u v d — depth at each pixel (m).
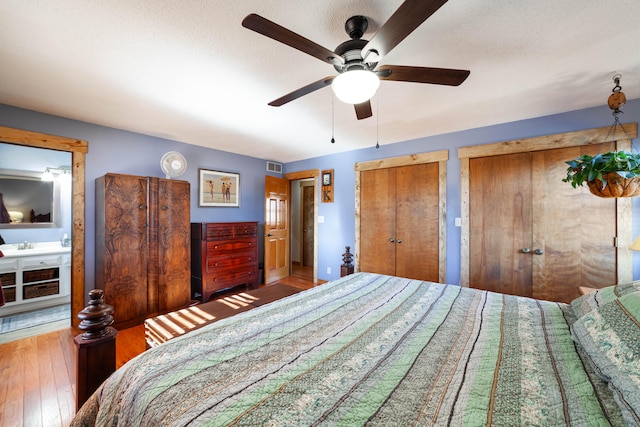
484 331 1.28
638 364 0.81
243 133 3.31
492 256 2.98
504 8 1.27
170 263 3.11
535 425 0.69
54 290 3.39
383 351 1.09
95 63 1.76
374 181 3.95
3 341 2.49
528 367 0.96
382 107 2.49
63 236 3.75
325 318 1.45
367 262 4.00
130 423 0.80
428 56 1.67
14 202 3.43
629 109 2.31
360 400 0.79
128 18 1.35
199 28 1.43
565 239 2.61
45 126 2.63
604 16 1.32
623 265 2.35
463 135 3.18
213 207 4.14
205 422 0.70
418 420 0.71
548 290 2.68
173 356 1.05
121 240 2.76
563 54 1.65
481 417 0.71
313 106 2.46
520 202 2.83
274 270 4.74
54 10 1.28
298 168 4.98
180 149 3.73
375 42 1.16
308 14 1.34
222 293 4.06
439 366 0.98
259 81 2.00
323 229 4.55
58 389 1.83
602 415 0.72
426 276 3.45
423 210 3.48
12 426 1.51
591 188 1.76
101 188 2.76
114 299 2.71
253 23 1.03
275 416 0.72
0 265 3.04
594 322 1.11
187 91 2.16
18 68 1.81
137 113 2.63
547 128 2.68
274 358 1.04
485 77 1.94
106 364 1.22
